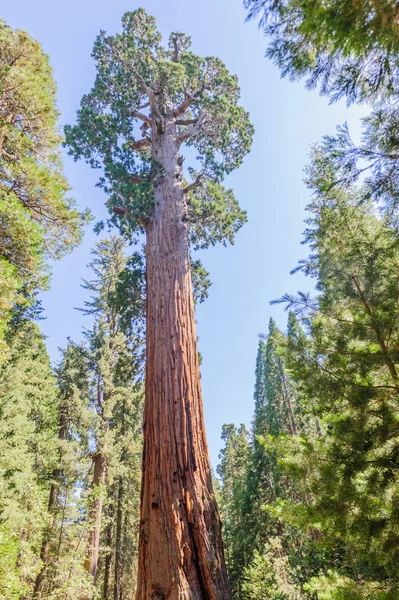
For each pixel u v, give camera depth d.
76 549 12.62
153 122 9.70
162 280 6.35
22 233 6.37
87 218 8.34
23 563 11.72
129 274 10.94
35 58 7.94
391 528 3.44
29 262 6.93
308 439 4.47
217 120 11.26
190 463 4.49
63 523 13.77
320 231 5.02
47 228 8.20
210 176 11.70
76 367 18.44
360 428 3.67
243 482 22.75
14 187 7.47
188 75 11.36
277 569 12.34
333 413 4.31
